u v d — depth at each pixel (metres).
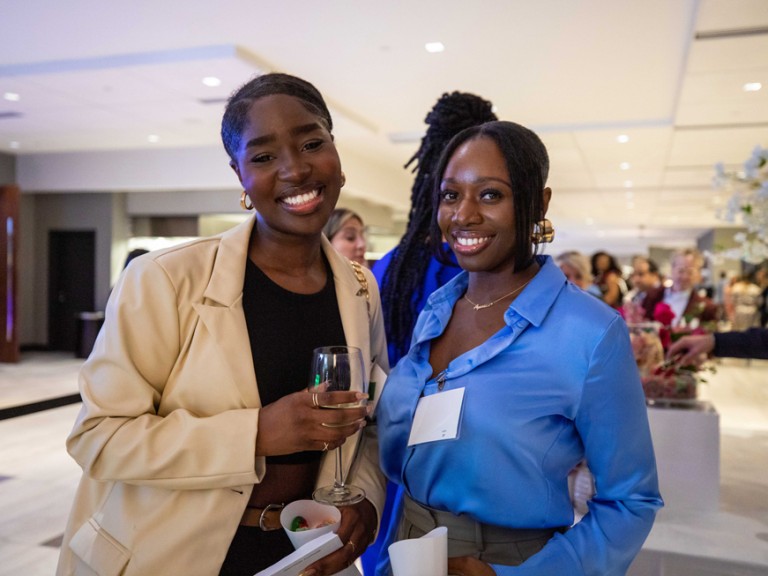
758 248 2.88
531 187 1.09
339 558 1.05
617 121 7.82
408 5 4.70
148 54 5.83
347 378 1.05
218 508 1.09
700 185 12.12
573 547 1.00
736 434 4.78
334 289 1.35
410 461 1.13
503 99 7.00
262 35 5.33
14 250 10.41
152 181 10.34
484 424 1.04
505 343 1.07
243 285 1.22
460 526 1.08
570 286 1.12
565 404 1.02
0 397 7.42
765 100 6.35
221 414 1.08
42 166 11.02
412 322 1.77
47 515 3.68
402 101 7.20
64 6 4.84
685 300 5.21
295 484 1.21
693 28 4.60
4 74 6.30
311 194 1.15
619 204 15.12
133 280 1.15
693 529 2.54
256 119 1.12
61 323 12.23
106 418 1.08
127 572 1.08
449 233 1.14
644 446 1.03
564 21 4.88
